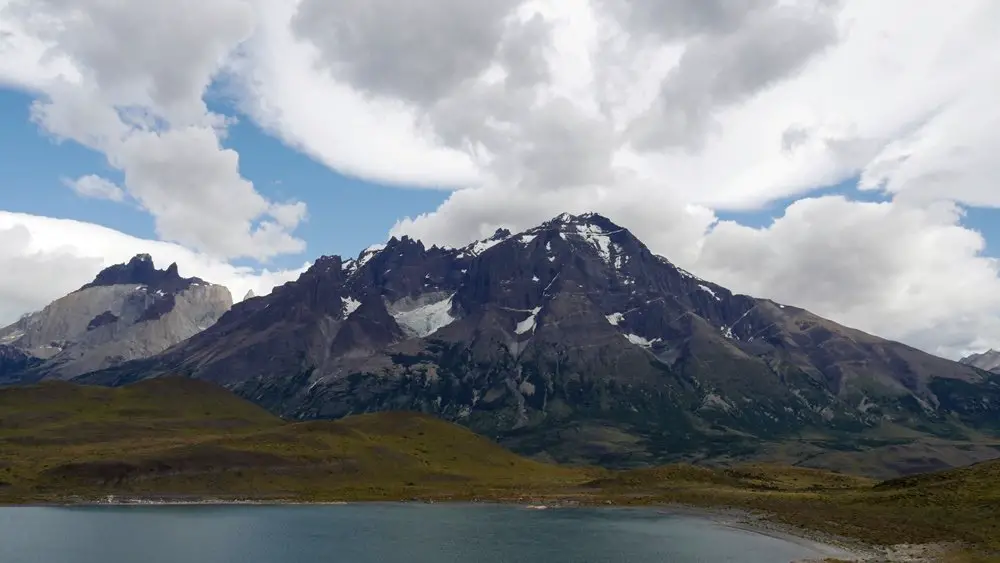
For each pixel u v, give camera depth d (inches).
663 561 5167.3
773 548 5634.8
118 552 5610.2
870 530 6107.3
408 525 7317.9
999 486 7003.0
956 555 4776.1
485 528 7111.2
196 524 7229.3
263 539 6304.1
